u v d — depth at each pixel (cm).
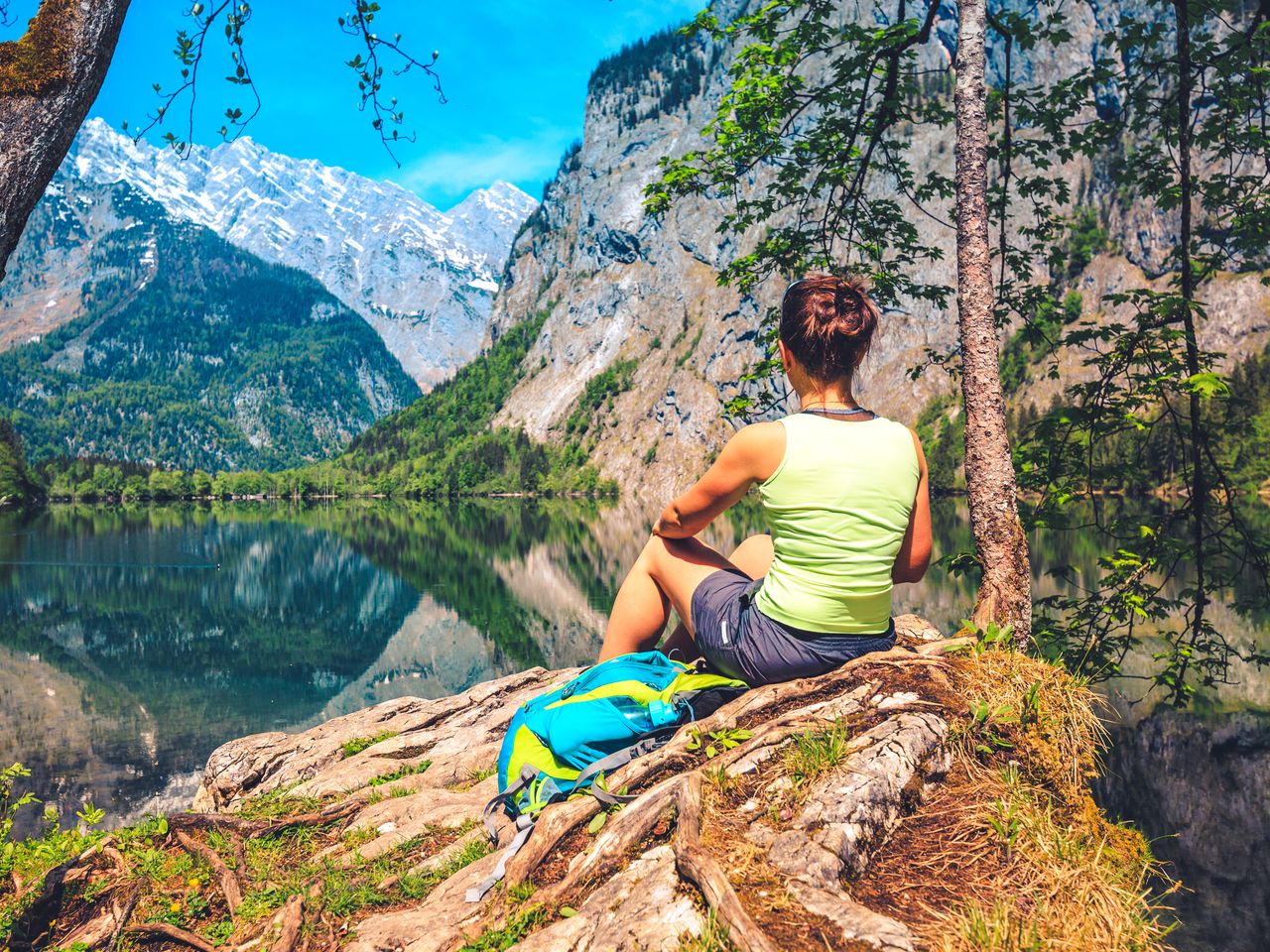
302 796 544
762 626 319
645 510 15400
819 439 300
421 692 3189
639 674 329
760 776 283
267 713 2972
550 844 282
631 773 297
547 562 6750
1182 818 851
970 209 509
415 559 7250
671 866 248
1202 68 739
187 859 386
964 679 338
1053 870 256
